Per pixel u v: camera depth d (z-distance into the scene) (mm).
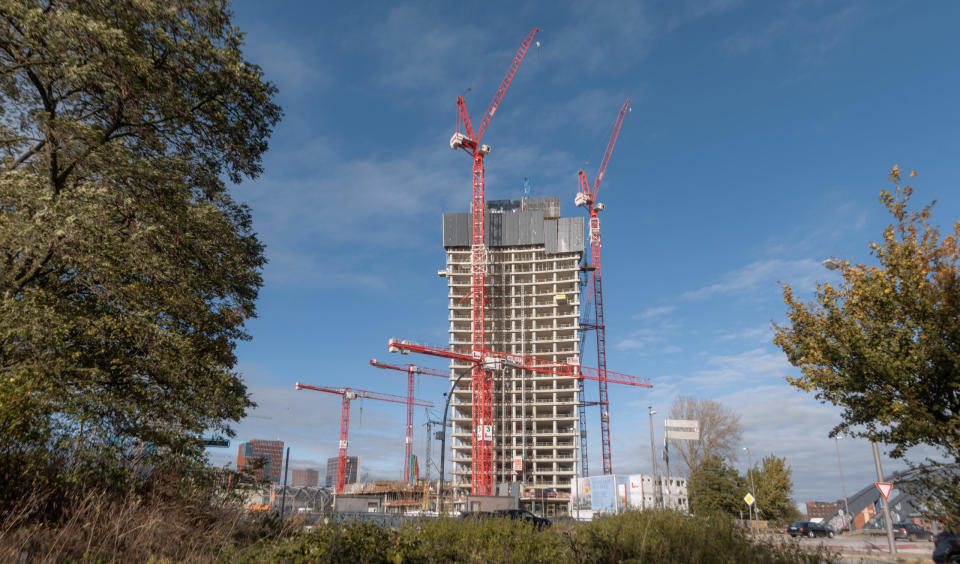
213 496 12367
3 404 9516
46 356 12555
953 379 9875
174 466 12438
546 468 147250
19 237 13000
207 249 17203
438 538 10594
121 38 14625
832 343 11539
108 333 14531
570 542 9664
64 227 13055
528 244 181125
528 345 166125
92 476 10750
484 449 136875
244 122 18516
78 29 14148
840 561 18141
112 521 9039
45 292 14141
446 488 127500
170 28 16297
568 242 177750
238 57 17609
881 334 10891
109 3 15008
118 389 13953
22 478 9492
